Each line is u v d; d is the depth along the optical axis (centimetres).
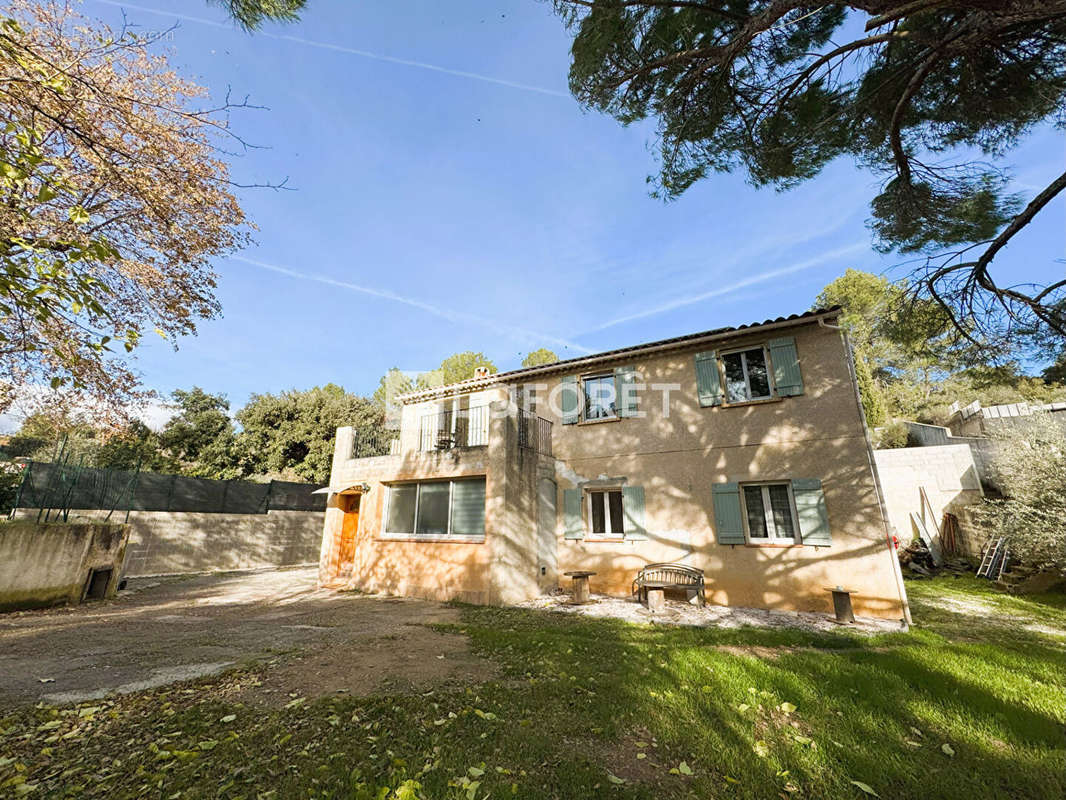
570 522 1165
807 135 617
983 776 294
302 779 279
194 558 1603
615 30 511
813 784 283
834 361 943
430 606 944
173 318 873
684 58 530
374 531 1193
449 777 286
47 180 320
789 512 941
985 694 421
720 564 961
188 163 682
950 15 484
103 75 522
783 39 540
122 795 263
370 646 610
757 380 1033
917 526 1493
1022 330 688
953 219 650
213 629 724
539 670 504
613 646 607
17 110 440
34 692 432
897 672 490
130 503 1407
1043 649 585
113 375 892
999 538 1169
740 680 463
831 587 851
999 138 606
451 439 1391
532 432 1163
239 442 2530
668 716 380
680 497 1039
